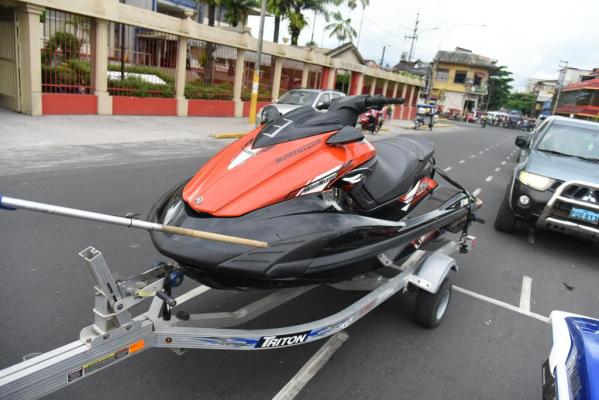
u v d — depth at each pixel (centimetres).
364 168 325
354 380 320
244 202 272
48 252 464
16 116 1277
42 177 724
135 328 226
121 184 735
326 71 2797
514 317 445
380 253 312
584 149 720
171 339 243
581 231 591
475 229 726
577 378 219
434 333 396
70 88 1448
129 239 521
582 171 632
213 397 287
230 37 1941
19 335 326
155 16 1591
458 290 493
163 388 290
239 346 258
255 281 262
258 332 261
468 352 374
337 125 320
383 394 310
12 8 1264
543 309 471
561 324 271
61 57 1409
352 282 349
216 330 252
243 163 294
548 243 691
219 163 308
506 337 406
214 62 1995
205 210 270
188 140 1291
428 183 467
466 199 491
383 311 423
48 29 1367
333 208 302
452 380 335
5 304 364
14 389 183
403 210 404
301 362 334
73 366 202
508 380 343
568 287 531
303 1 3038
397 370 338
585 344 234
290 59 2392
